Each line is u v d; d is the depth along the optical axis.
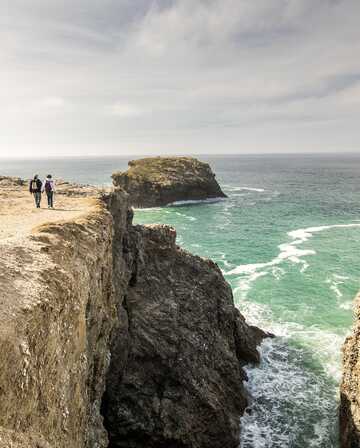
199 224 88.69
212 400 25.62
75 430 13.73
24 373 9.80
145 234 34.91
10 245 15.59
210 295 33.91
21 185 51.53
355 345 24.16
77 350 14.67
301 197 139.12
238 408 27.36
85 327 16.09
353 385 23.83
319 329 38.25
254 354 33.00
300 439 25.14
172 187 117.94
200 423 24.55
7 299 11.29
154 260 33.94
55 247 17.02
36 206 30.81
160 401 24.66
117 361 24.97
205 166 131.88
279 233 79.31
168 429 23.62
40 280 13.31
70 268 16.20
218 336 30.88
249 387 29.91
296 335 37.12
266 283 49.84
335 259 60.31
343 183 195.00
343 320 39.97
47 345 11.65
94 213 26.20
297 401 28.41
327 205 119.00
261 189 167.38
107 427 23.64
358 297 25.55
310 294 46.41
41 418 10.57
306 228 84.50
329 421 26.52
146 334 27.42
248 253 63.88
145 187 116.31
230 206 116.88
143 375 25.61
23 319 10.74
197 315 31.09
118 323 25.58
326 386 29.95
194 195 124.81
